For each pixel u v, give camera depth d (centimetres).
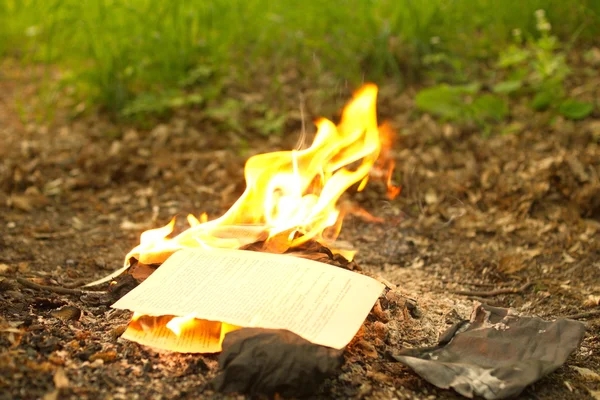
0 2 207
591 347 98
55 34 179
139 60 166
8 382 86
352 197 130
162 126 152
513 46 165
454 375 89
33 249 116
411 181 133
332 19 181
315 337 89
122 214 127
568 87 161
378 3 182
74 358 90
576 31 183
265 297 92
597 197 123
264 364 86
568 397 90
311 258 99
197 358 90
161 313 91
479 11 187
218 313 91
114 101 161
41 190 133
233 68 174
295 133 150
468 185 130
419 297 105
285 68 174
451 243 120
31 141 150
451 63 167
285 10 181
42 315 96
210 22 171
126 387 87
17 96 174
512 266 113
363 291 94
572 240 118
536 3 184
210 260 97
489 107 148
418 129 147
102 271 111
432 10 177
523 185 128
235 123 150
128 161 139
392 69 171
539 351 92
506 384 88
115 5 172
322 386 88
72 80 164
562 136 141
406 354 92
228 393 87
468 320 97
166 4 177
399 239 121
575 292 108
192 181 136
